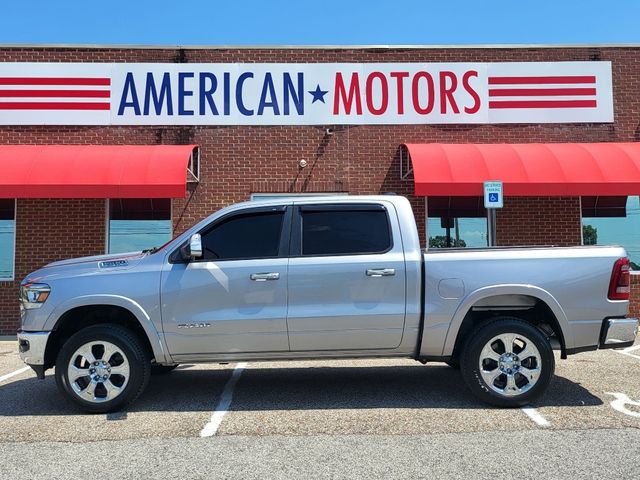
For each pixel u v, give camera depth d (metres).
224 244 5.79
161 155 10.76
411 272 5.66
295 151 12.02
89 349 5.61
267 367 7.86
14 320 11.47
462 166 10.57
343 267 5.64
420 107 12.15
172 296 5.59
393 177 12.04
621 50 12.41
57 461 4.38
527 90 12.27
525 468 4.14
